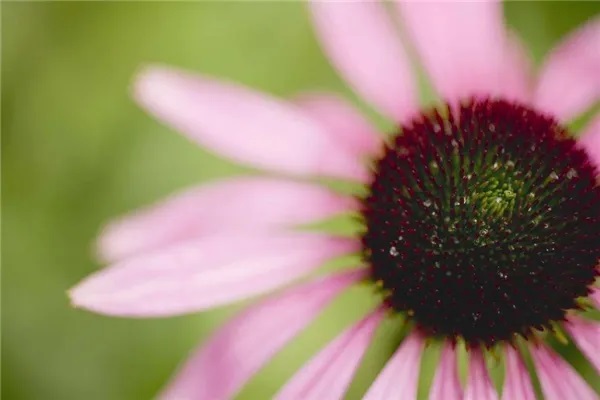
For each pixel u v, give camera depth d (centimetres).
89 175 35
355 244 29
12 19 36
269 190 30
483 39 31
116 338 34
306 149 30
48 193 35
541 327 29
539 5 34
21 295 35
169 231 30
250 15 35
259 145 30
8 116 35
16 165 35
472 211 29
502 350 29
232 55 35
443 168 29
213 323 34
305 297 29
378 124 35
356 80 31
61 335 34
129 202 35
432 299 29
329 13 30
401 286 29
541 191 29
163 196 35
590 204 29
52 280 35
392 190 29
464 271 29
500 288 29
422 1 31
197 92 29
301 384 28
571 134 30
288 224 30
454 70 31
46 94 35
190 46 35
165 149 35
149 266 28
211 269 28
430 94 34
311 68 35
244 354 28
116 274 27
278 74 35
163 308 27
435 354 29
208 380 28
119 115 35
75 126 35
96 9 35
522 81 31
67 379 34
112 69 35
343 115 31
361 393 30
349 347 29
